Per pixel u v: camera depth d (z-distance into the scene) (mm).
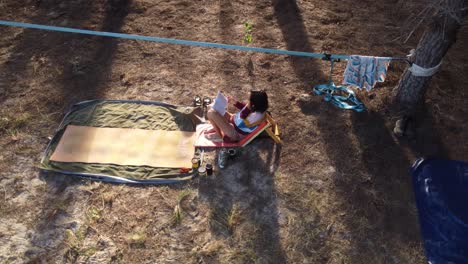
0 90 5781
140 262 4023
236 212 4438
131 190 4613
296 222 4363
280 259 4062
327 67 6312
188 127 5332
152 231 4266
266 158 5000
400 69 6270
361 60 4914
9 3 7484
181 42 5324
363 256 4090
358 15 7395
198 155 4980
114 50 6523
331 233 4281
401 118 5348
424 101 5680
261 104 4695
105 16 7219
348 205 4523
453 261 3996
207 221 4359
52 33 6812
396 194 4625
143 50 6539
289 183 4734
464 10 4395
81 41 6660
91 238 4195
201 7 7500
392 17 7352
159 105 5621
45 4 7504
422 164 4852
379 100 5746
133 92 5828
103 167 4785
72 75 6066
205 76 6145
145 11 7352
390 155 5031
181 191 4613
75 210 4430
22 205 4469
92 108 5527
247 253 4090
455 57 6516
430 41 4773
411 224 4344
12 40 6656
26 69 6145
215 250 4098
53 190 4602
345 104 5637
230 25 7109
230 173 4820
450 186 4582
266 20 7258
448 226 4211
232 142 5082
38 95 5742
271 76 6164
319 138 5250
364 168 4898
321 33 6930
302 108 5652
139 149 4996
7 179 4715
